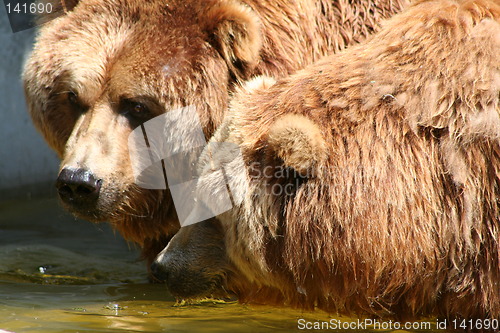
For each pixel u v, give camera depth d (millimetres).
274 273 8297
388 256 7922
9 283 11227
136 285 11289
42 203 16719
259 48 9680
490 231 8016
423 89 8078
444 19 8414
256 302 8961
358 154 7930
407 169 7938
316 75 8438
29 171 18422
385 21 9156
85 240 14117
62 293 10695
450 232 8008
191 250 8688
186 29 9758
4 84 18641
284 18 10133
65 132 10836
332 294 8266
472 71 8047
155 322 9023
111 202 9727
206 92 9656
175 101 9594
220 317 9195
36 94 10719
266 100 8406
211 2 9844
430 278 8133
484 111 7953
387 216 7855
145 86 9602
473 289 8117
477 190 7984
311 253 8008
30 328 8672
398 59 8289
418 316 8508
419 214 7898
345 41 10500
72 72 9891
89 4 10219
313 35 10320
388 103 8109
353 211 7836
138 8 9930
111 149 9680
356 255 7906
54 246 13406
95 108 9828
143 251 11547
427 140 8047
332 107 8125
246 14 9586
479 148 7988
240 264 8430
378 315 8484
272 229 8047
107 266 12383
